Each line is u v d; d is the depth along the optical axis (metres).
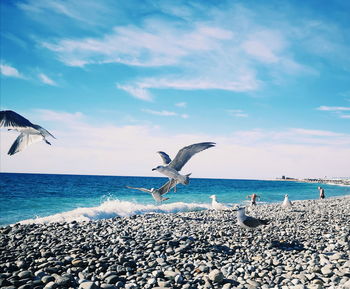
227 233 11.98
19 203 30.36
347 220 15.74
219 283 7.18
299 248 10.27
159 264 8.27
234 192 54.69
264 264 8.53
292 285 7.03
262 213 19.64
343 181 139.75
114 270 7.79
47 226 13.32
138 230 12.23
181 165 8.19
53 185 62.88
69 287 6.74
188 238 10.55
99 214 20.41
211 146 7.95
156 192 10.72
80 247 9.52
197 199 37.91
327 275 7.47
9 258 8.43
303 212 20.03
